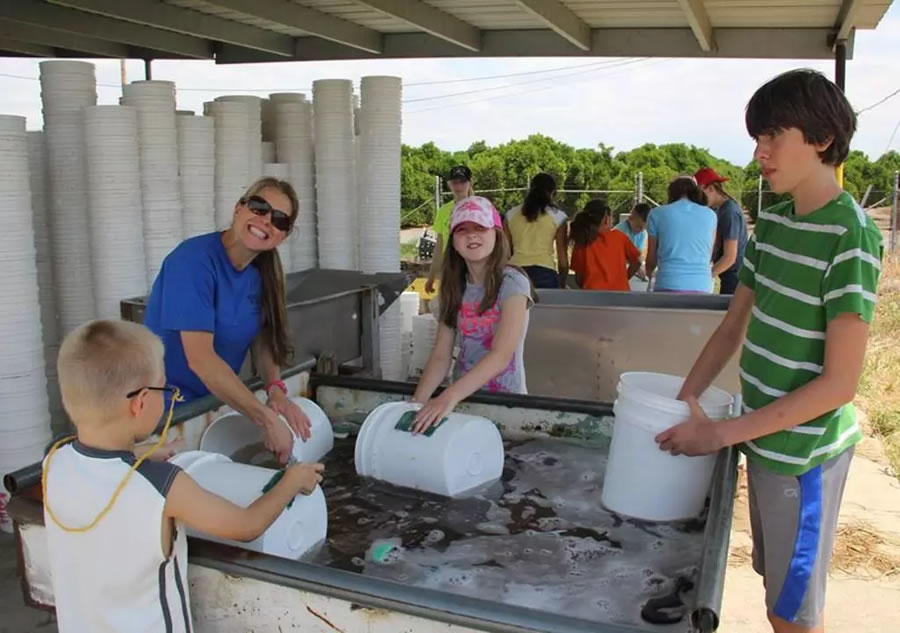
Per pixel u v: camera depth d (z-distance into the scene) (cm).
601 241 621
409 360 620
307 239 571
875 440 550
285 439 252
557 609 186
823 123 186
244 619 167
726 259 602
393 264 574
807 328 196
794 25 605
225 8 524
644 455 229
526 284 292
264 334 288
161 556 153
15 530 189
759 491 211
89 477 154
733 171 2591
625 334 471
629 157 2605
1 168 360
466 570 205
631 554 212
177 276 248
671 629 176
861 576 370
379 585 154
